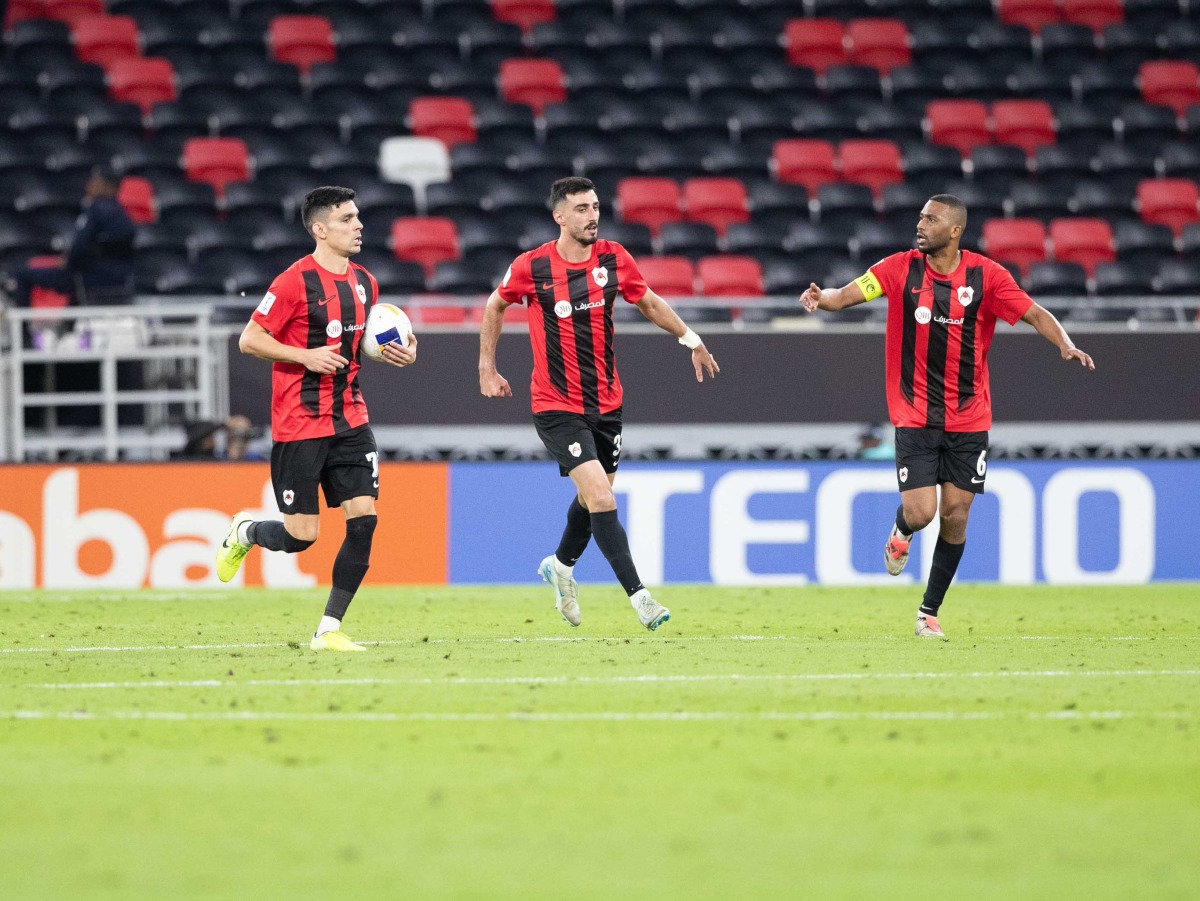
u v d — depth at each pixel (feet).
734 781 53.83
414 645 93.86
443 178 229.66
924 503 95.20
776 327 176.04
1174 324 181.98
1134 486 150.10
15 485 144.97
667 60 256.73
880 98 252.42
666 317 95.96
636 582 92.63
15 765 56.59
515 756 58.03
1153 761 57.26
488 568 147.64
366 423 90.12
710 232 215.92
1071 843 45.93
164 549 145.38
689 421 172.65
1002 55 263.29
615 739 61.26
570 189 91.35
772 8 268.41
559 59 255.91
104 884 41.65
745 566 147.54
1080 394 176.04
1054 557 149.48
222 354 169.68
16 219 210.79
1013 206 230.27
